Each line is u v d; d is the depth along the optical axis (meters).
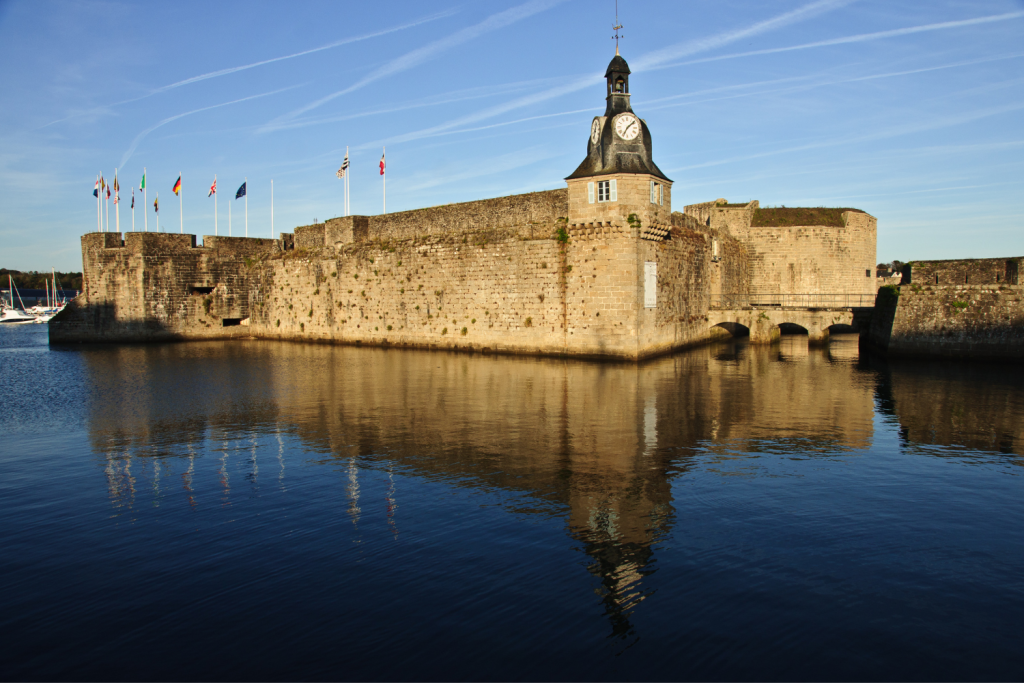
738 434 17.94
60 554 10.57
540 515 11.95
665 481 13.84
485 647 7.84
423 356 39.09
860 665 7.49
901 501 12.66
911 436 17.70
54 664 7.63
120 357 41.56
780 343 47.28
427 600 8.95
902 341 35.91
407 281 44.44
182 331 54.62
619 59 35.41
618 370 31.25
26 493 13.58
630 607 8.72
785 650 7.77
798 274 54.22
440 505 12.52
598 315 35.44
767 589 9.20
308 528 11.50
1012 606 8.77
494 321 39.88
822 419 19.83
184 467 15.34
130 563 10.22
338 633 8.18
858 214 55.00
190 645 7.98
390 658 7.66
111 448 17.17
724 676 7.30
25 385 28.64
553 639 7.99
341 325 49.25
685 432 18.19
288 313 53.84
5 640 8.13
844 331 61.62
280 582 9.53
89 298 54.28
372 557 10.30
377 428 19.08
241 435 18.48
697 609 8.68
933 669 7.43
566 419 19.95
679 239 40.78
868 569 9.81
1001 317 33.12
